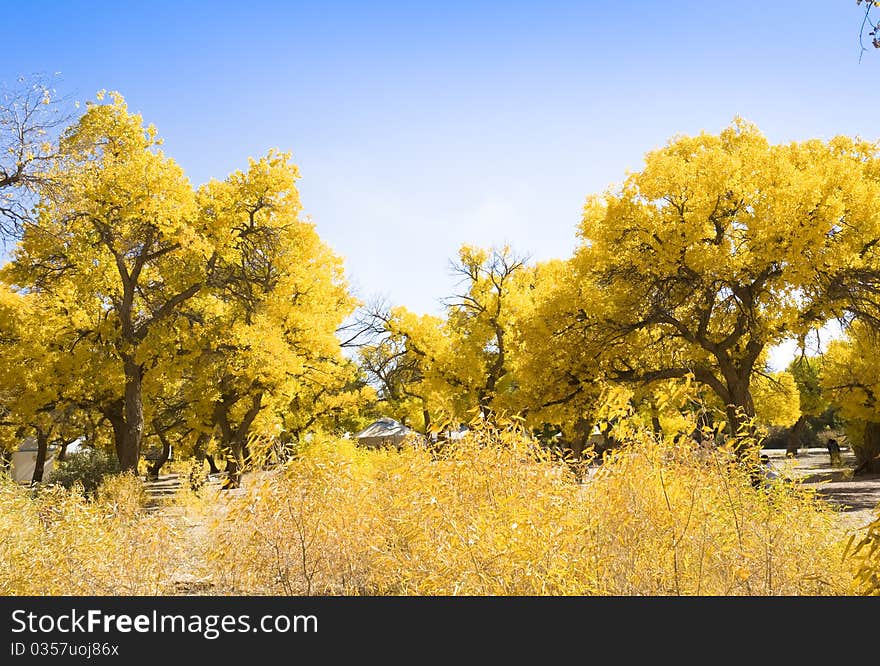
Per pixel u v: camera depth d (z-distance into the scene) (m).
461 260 31.25
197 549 5.79
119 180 17.92
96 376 21.22
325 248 27.44
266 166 21.89
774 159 17.47
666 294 17.78
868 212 16.33
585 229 19.59
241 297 22.47
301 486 4.93
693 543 3.96
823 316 17.12
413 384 36.34
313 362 27.12
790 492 4.98
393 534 4.76
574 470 4.86
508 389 32.06
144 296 21.73
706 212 17.23
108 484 15.48
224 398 26.92
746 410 17.62
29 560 4.65
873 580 3.27
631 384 18.41
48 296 21.14
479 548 3.59
